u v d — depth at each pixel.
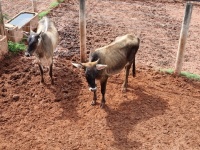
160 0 8.38
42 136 4.29
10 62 5.69
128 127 4.44
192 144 4.21
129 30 6.84
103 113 4.66
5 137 4.27
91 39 6.42
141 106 4.79
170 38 6.62
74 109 4.74
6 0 7.96
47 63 5.07
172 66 5.71
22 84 5.19
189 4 4.76
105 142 4.21
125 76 5.20
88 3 8.02
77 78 5.35
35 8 7.08
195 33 6.86
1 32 5.78
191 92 5.10
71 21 7.12
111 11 7.66
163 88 5.16
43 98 4.92
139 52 6.11
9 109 4.72
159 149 4.12
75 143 4.19
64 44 6.26
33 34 4.81
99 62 4.46
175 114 4.67
